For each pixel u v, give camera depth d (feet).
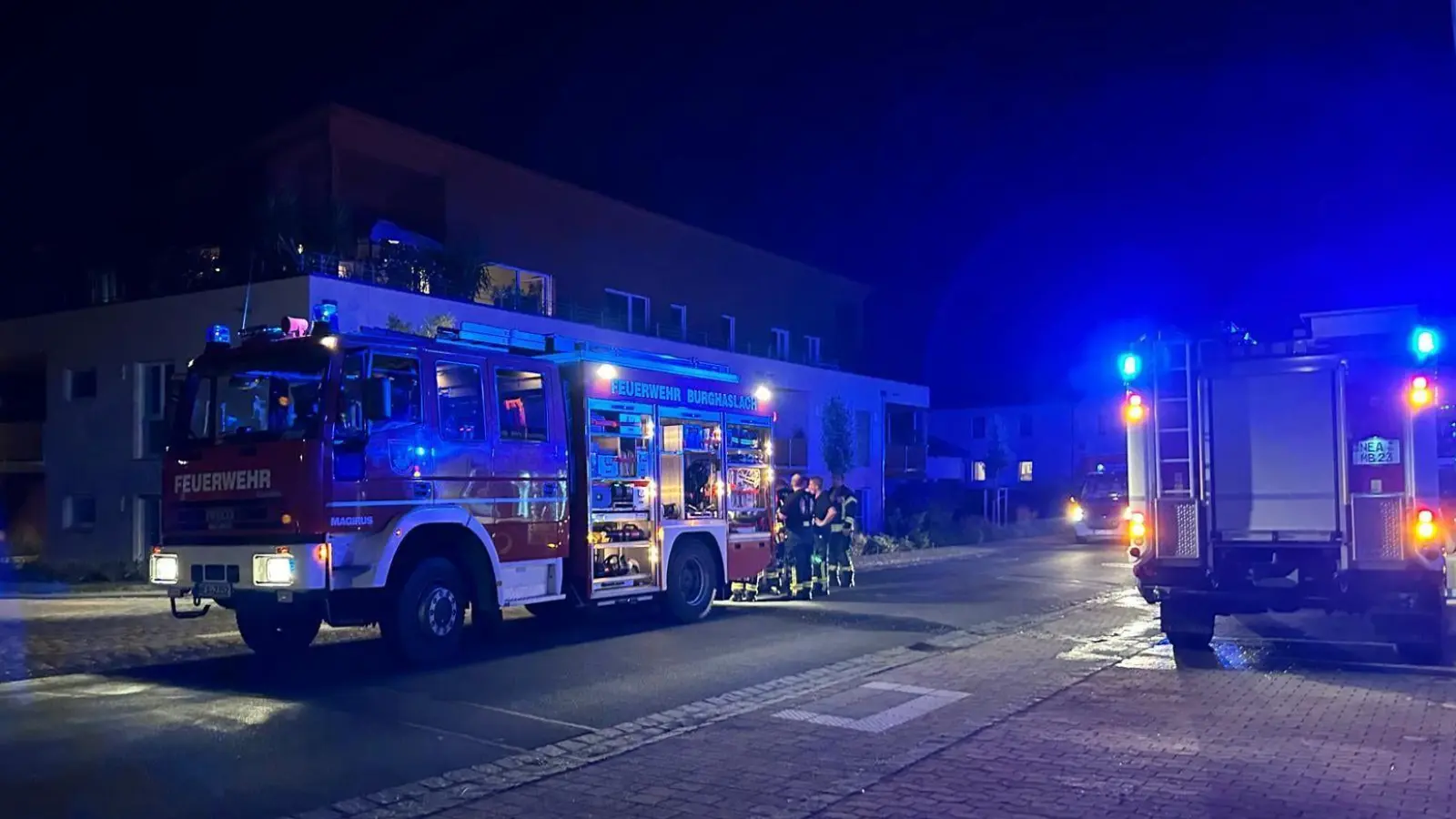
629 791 19.89
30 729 24.36
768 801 19.21
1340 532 30.73
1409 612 30.37
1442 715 25.36
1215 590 32.30
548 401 37.29
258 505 30.12
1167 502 32.99
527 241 86.02
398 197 77.66
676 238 101.96
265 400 31.09
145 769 21.22
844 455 105.19
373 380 30.35
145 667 32.45
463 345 34.47
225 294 65.00
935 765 21.42
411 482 31.94
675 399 42.52
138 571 60.75
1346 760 21.52
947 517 108.58
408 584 31.71
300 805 19.08
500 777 20.80
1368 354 30.76
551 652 35.12
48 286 77.25
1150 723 24.85
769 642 37.40
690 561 42.80
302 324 31.99
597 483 38.42
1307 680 29.81
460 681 30.19
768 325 115.44
